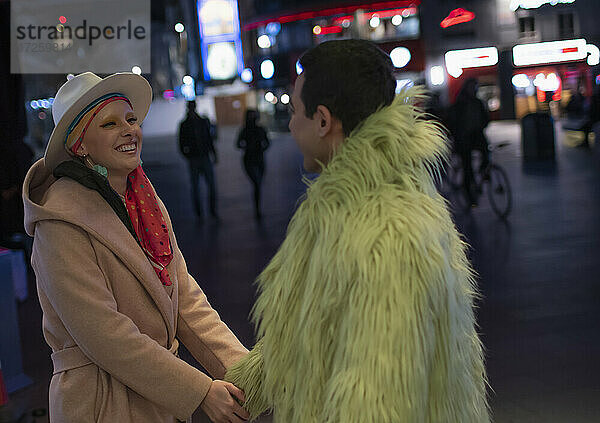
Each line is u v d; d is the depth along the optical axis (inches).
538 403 131.0
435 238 48.9
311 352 50.3
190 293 79.8
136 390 66.2
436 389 49.5
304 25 1059.9
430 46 1014.4
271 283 55.9
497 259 247.8
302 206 53.9
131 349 65.0
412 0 934.4
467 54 1035.9
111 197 68.5
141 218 71.5
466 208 354.6
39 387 151.6
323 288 50.1
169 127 1521.9
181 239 321.7
